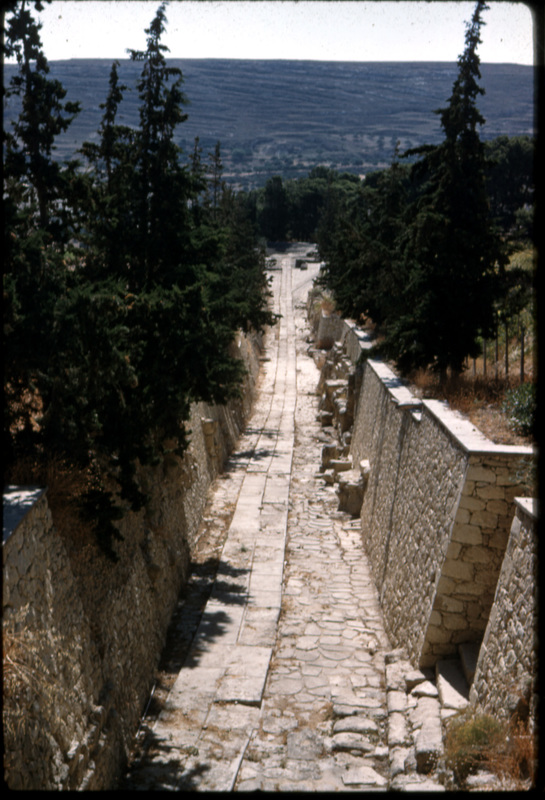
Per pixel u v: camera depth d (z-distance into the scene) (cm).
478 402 1461
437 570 1243
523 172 7275
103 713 909
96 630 1014
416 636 1306
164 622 1523
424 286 1753
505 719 840
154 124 1631
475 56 1659
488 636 1005
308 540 2223
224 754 1053
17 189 968
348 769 1012
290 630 1578
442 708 1077
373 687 1305
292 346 6519
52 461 943
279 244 11956
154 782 959
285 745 1100
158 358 1315
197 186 1702
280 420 4122
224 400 1567
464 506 1173
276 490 2672
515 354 1936
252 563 1978
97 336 950
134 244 1571
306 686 1320
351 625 1623
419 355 1781
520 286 1738
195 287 1377
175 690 1279
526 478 1122
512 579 950
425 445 1496
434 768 916
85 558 1040
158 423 1340
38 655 726
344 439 3106
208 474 2673
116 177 1575
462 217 1712
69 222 1255
